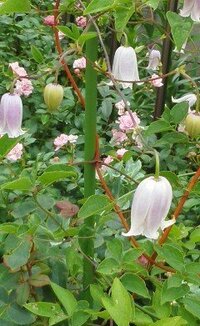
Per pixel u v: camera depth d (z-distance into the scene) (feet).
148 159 2.50
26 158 2.51
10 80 2.93
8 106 1.46
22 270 1.34
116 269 1.26
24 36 3.46
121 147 2.49
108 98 2.80
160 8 2.77
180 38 1.15
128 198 1.45
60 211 1.45
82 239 1.38
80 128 2.88
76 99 2.93
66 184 2.38
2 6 1.23
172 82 3.06
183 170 2.56
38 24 3.56
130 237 1.45
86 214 1.23
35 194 1.28
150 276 1.36
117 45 2.91
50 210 1.44
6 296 1.32
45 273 1.38
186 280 1.24
